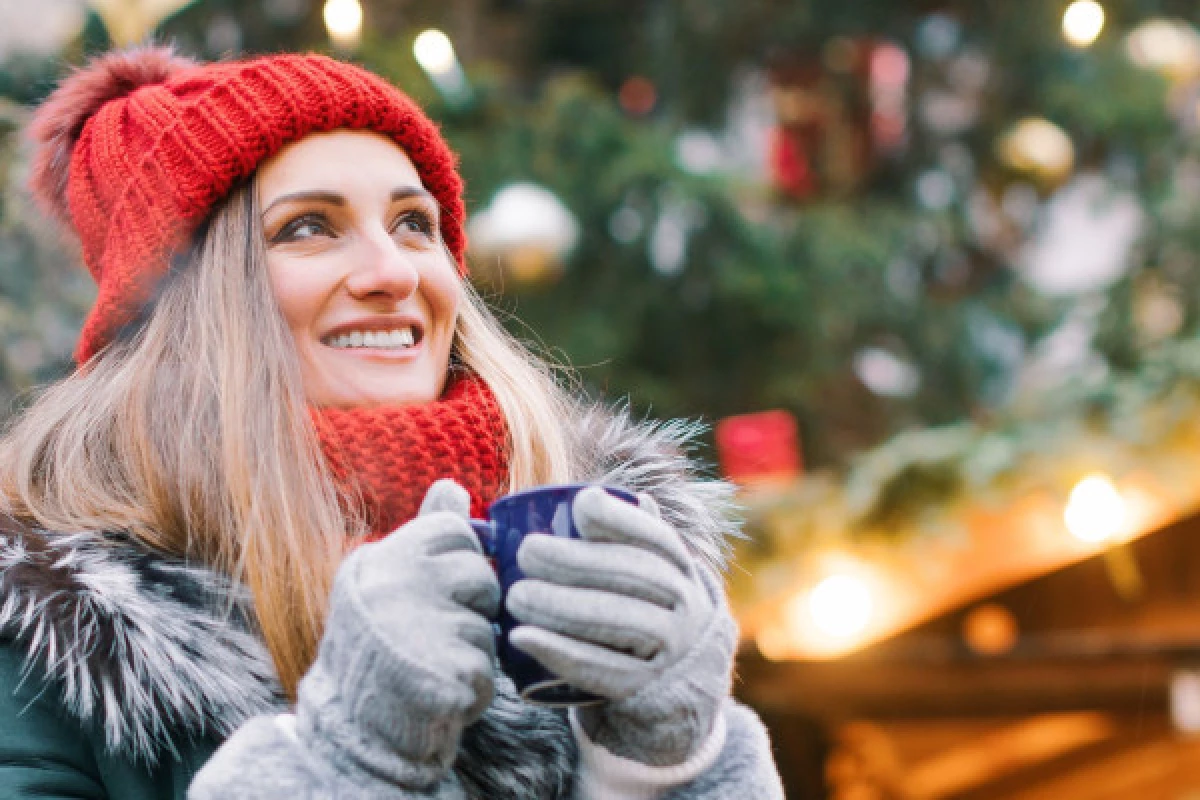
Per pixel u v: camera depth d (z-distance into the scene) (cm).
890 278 686
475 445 207
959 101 725
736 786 174
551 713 188
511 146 611
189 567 189
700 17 690
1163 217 672
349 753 156
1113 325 671
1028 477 452
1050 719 576
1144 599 491
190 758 177
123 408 202
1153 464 452
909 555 446
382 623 154
